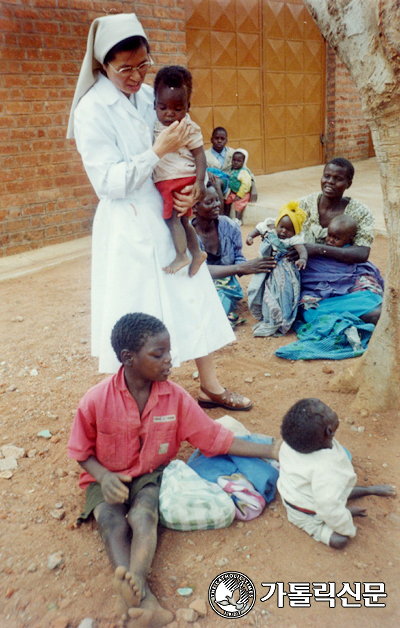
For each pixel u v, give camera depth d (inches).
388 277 125.6
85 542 99.4
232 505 100.4
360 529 99.6
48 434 131.6
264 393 147.4
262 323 189.9
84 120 104.8
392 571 90.8
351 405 136.9
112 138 106.3
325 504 92.0
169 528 100.9
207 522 98.9
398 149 112.7
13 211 292.0
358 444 122.5
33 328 202.4
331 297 185.2
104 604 86.3
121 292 110.5
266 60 436.5
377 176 418.0
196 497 99.0
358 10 104.1
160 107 108.6
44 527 103.2
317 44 465.1
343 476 94.6
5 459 122.7
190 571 92.0
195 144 111.1
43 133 293.1
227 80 420.2
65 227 314.3
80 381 160.1
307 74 465.4
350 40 108.7
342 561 92.9
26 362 173.3
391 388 131.0
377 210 317.4
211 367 134.3
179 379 158.1
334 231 182.9
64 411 143.5
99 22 98.5
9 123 280.2
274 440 115.2
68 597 87.8
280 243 182.4
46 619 83.8
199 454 116.2
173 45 333.4
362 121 506.0
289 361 167.2
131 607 81.1
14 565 94.3
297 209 179.3
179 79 106.0
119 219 110.0
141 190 111.7
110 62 101.0
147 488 100.3
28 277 267.4
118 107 106.2
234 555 95.0
